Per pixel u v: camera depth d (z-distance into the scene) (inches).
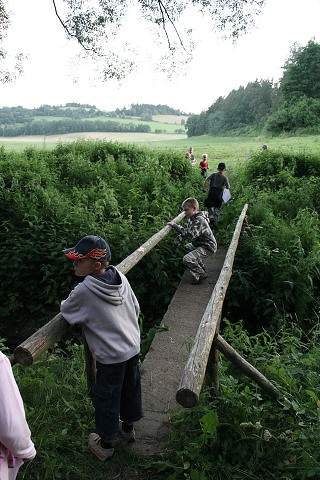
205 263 329.1
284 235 351.6
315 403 135.4
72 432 131.6
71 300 111.3
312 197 498.6
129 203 444.8
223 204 483.5
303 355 192.4
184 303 251.3
